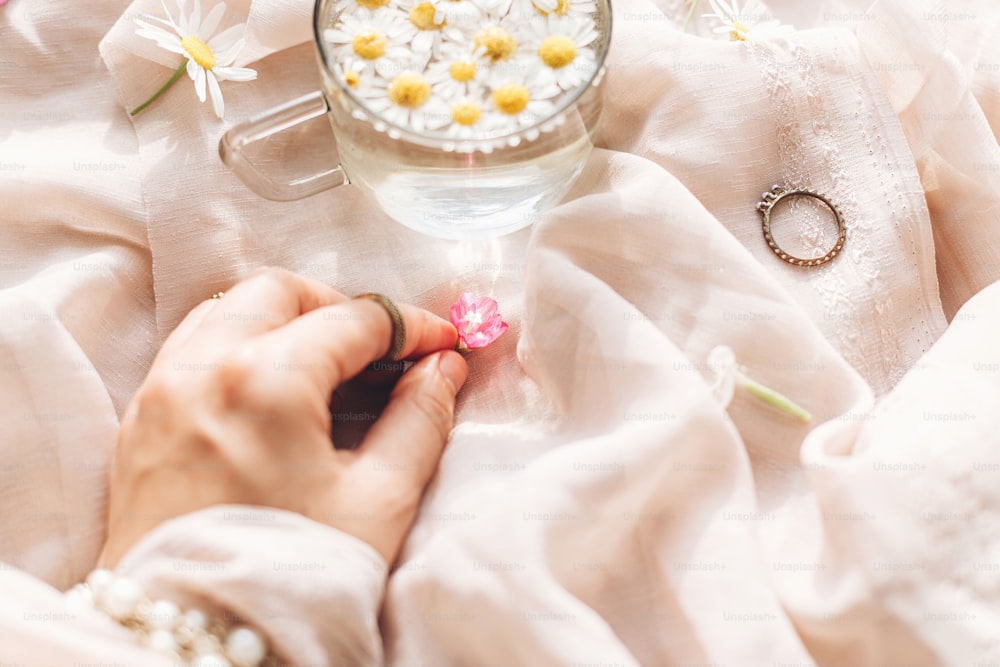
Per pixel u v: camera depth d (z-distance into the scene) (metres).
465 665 0.35
